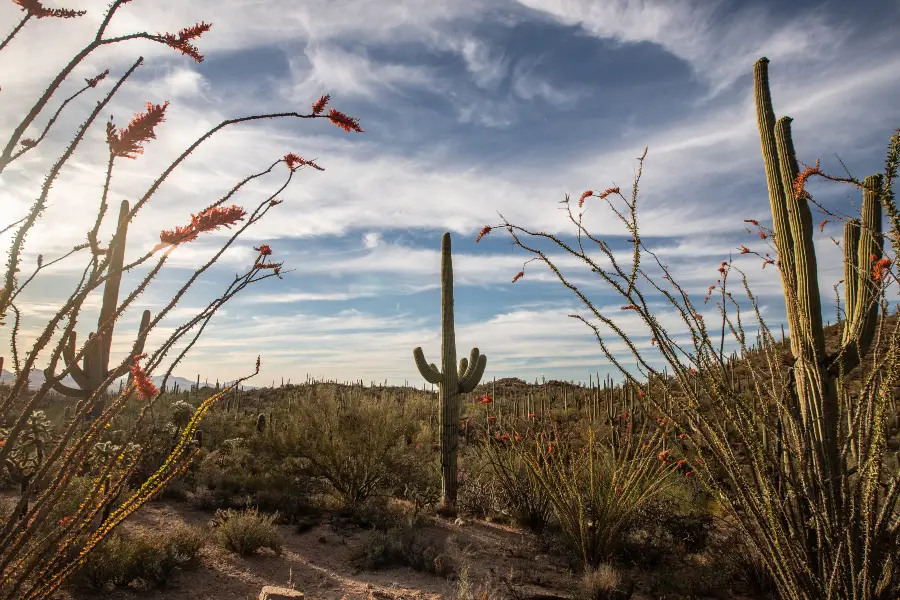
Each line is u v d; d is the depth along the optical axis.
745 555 5.75
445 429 9.47
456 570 6.04
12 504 4.38
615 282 3.84
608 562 6.31
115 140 1.23
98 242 1.33
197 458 8.56
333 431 8.84
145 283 1.39
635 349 4.03
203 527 6.51
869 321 4.63
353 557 6.23
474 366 9.99
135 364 1.43
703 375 4.13
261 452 9.73
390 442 9.13
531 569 6.26
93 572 4.61
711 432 3.97
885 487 3.81
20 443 3.72
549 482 7.21
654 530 6.87
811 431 4.25
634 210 3.80
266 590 3.64
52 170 1.28
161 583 4.91
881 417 3.36
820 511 3.86
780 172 5.33
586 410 15.80
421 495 9.13
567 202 3.88
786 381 4.21
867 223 4.61
